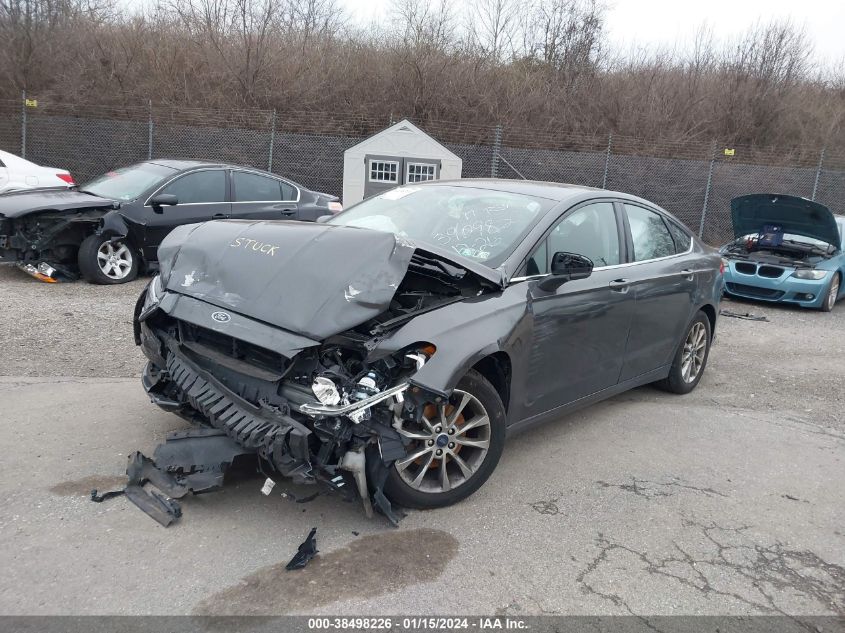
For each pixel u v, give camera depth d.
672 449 4.89
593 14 24.34
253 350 3.55
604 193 5.12
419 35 22.67
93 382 5.31
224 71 20.36
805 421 5.74
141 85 19.91
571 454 4.67
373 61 21.69
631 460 4.64
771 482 4.46
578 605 3.03
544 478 4.27
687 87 23.98
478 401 3.73
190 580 2.99
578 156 19.12
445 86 21.41
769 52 24.77
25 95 17.02
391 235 3.71
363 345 3.38
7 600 2.79
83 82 19.31
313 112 20.31
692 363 6.14
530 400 4.19
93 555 3.11
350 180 15.05
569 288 4.34
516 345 3.87
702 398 6.15
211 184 9.75
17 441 4.18
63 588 2.88
